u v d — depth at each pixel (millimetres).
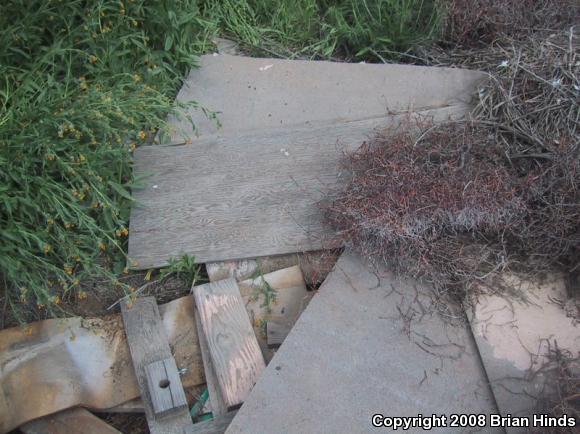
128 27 1642
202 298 1381
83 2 1635
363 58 1894
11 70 1538
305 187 1529
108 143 1454
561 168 1432
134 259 1474
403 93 1702
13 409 1251
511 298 1313
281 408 1186
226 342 1323
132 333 1357
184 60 1724
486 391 1205
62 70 1597
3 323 1388
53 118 1399
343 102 1698
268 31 1928
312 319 1296
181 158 1587
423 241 1359
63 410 1299
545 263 1350
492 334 1264
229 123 1684
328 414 1180
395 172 1422
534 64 1633
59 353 1329
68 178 1430
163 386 1276
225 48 1872
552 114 1547
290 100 1709
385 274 1360
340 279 1360
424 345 1263
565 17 1845
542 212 1391
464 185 1398
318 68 1751
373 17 1887
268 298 1402
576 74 1580
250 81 1737
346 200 1420
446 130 1548
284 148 1594
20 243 1355
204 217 1512
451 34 1869
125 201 1519
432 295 1327
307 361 1241
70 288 1362
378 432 1157
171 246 1485
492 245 1380
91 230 1363
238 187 1544
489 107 1607
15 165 1387
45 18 1582
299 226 1485
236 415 1179
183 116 1672
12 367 1293
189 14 1718
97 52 1612
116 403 1310
